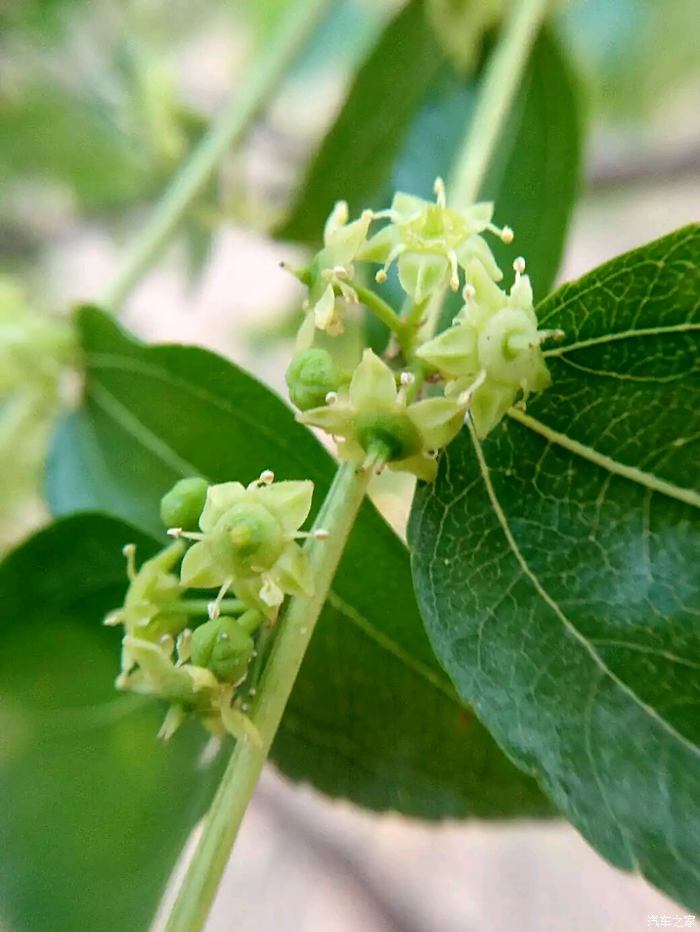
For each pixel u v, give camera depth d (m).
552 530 0.05
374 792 0.06
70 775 0.06
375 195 0.09
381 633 0.06
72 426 0.07
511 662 0.05
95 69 0.13
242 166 0.11
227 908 0.15
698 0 0.13
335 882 0.15
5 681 0.06
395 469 0.05
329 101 0.14
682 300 0.05
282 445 0.06
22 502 0.10
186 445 0.07
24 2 0.13
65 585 0.06
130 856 0.06
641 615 0.05
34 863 0.06
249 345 0.15
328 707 0.06
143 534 0.06
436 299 0.05
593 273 0.05
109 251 0.16
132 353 0.07
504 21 0.09
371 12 0.14
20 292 0.08
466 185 0.07
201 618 0.05
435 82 0.09
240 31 0.14
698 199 0.15
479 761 0.06
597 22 0.13
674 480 0.05
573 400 0.05
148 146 0.13
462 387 0.05
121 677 0.05
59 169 0.13
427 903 0.14
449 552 0.05
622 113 0.14
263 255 0.17
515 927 0.14
